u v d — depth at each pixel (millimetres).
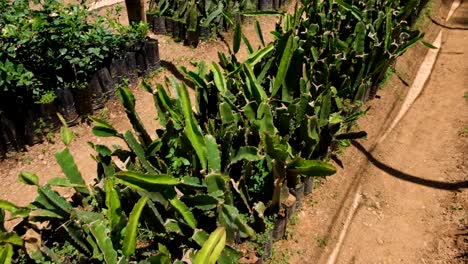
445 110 5957
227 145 3477
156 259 2758
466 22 8148
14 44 4352
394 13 6141
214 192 3160
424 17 7902
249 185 3871
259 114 3648
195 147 3213
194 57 6410
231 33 6934
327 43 5098
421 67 6930
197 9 6562
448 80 6594
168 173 3391
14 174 4438
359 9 5898
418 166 5062
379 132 5426
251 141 3818
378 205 4555
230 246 3256
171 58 6309
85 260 2998
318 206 4281
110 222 2998
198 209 3469
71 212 3016
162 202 3088
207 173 3412
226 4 6836
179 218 3201
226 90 3938
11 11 4344
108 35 4992
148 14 6711
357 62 4996
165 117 3652
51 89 4742
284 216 3723
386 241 4203
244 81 4191
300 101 3938
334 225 4188
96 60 5020
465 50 7297
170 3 6684
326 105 4062
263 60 4598
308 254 3859
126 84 5477
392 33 5477
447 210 4477
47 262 3041
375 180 4812
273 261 3697
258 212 3418
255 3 7438
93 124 5102
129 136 3217
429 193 4711
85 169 4570
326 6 5707
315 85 4480
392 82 6246
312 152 4176
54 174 4484
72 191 4281
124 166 3510
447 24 8164
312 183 4254
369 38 5367
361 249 4102
